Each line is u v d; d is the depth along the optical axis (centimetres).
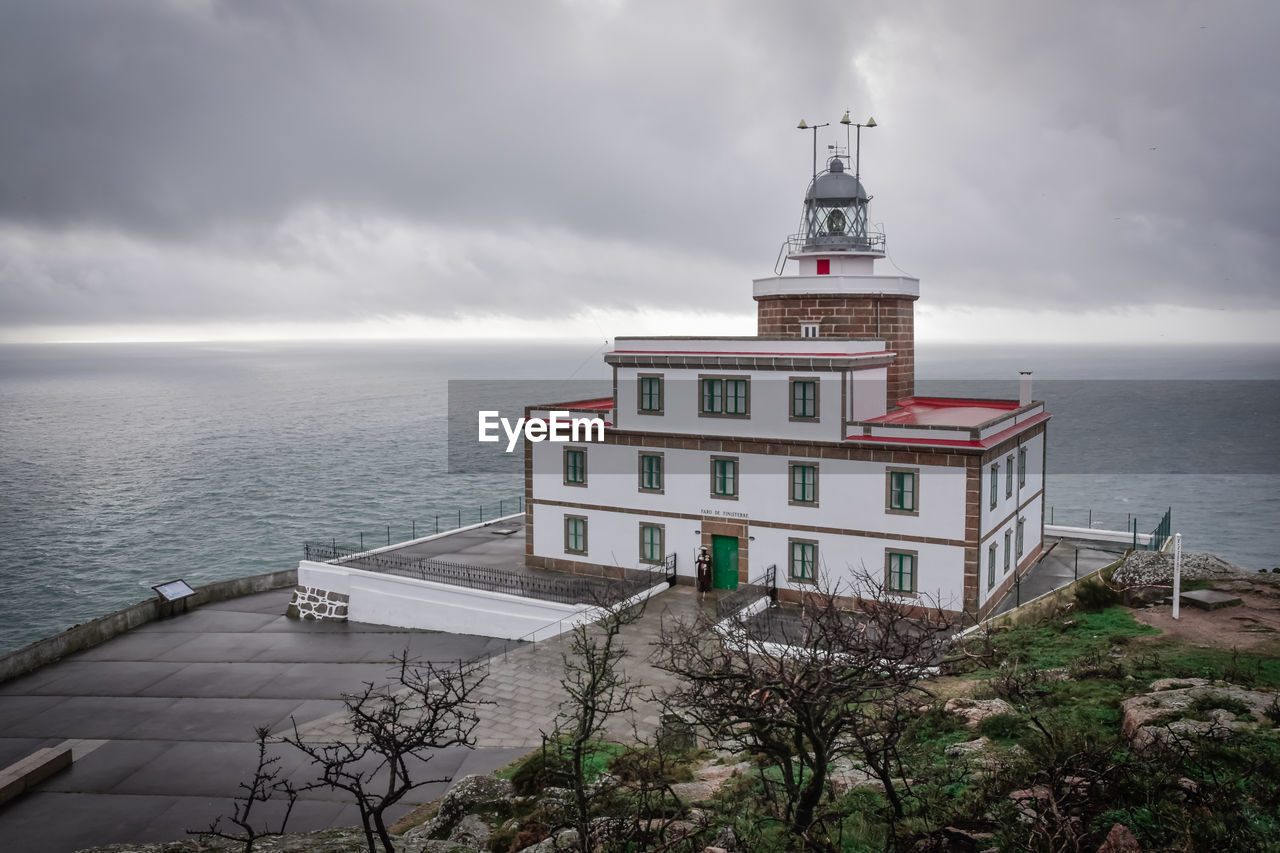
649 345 4516
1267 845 1347
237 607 5106
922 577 3912
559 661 3819
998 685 2539
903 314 5006
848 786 1911
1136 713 1980
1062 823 1384
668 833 1697
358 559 5053
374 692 3812
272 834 1656
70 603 6981
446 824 2272
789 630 3747
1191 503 11031
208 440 17138
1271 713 1877
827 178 5309
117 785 3125
